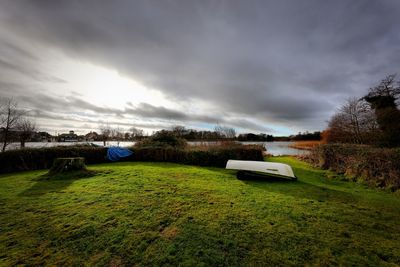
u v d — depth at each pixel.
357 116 15.21
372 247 2.65
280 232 3.02
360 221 3.47
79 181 6.37
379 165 6.17
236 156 10.83
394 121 10.36
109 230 3.02
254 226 3.21
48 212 3.72
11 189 5.43
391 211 3.96
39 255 2.39
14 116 14.99
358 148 7.58
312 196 4.98
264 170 6.97
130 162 11.94
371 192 5.39
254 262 2.28
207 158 10.92
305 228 3.17
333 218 3.58
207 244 2.65
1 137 14.67
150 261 2.29
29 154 9.56
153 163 11.45
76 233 2.92
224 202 4.38
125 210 3.83
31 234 2.89
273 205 4.24
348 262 2.31
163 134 16.62
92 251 2.48
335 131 18.16
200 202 4.35
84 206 4.04
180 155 11.73
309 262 2.30
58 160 7.38
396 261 2.35
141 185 5.82
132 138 28.11
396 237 2.93
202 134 23.72
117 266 2.20
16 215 3.59
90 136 29.72
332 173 8.18
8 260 2.29
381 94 13.05
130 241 2.71
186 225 3.21
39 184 6.00
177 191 5.21
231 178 7.20
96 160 11.68
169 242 2.69
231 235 2.90
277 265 2.24
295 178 6.48
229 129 21.34
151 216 3.55
